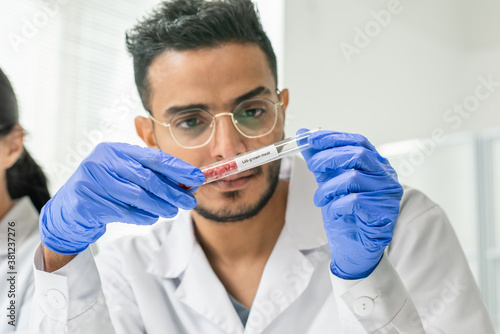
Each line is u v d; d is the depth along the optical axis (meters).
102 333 1.34
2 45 3.18
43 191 2.01
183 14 1.53
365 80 4.00
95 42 3.45
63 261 1.32
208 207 1.45
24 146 1.98
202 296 1.53
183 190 1.24
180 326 1.56
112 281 1.63
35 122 3.18
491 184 4.35
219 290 1.53
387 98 4.13
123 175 1.21
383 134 4.13
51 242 1.27
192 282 1.56
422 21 4.22
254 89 1.42
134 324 1.55
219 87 1.40
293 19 3.67
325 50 3.81
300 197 1.63
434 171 4.60
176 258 1.63
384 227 1.14
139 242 1.76
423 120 4.32
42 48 3.29
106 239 3.11
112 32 3.50
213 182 1.40
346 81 3.90
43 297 1.31
